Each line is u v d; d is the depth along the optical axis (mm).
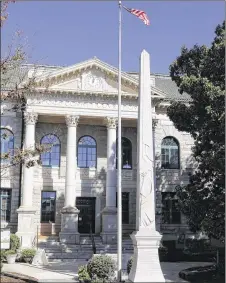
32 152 24859
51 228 44188
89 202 45906
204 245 39969
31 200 41438
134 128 47719
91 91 43031
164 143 48188
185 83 28812
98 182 46094
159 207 46000
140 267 20500
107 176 43125
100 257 24266
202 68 29234
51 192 45156
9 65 24141
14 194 43562
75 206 43531
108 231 41531
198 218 29172
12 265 32125
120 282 22922
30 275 26609
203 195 30203
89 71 43594
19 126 44500
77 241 40719
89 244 40406
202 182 31453
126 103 44312
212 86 27000
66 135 46281
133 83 43594
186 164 48000
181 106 30797
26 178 41594
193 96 28422
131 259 24297
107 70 43281
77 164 46219
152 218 21312
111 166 43219
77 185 45531
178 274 28375
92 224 45438
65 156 45812
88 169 46250
